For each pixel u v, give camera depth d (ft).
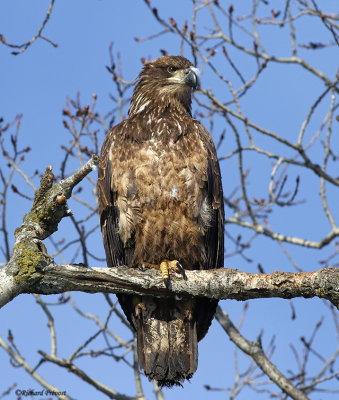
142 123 38.09
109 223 38.17
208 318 37.50
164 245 37.22
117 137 38.19
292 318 51.19
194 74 43.93
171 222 36.78
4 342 48.60
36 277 29.58
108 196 37.86
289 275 30.76
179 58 44.98
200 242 37.65
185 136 37.50
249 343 47.06
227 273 31.91
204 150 37.50
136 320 36.94
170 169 36.58
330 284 29.76
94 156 30.17
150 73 44.57
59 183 30.91
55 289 30.09
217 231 38.24
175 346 36.27
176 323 36.40
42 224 30.91
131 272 31.96
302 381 49.16
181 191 36.58
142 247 37.29
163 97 43.34
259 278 31.35
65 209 31.01
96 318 50.44
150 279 32.09
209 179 37.60
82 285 30.73
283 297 30.99
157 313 36.52
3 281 29.32
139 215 36.70
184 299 36.04
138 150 36.94
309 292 30.30
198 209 37.01
